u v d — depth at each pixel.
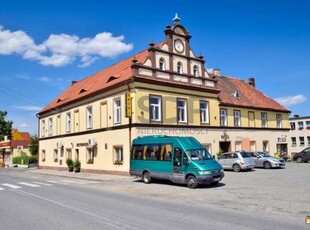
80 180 23.16
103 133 27.81
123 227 8.22
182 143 17.95
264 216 9.57
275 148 37.84
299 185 16.33
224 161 26.31
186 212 10.29
